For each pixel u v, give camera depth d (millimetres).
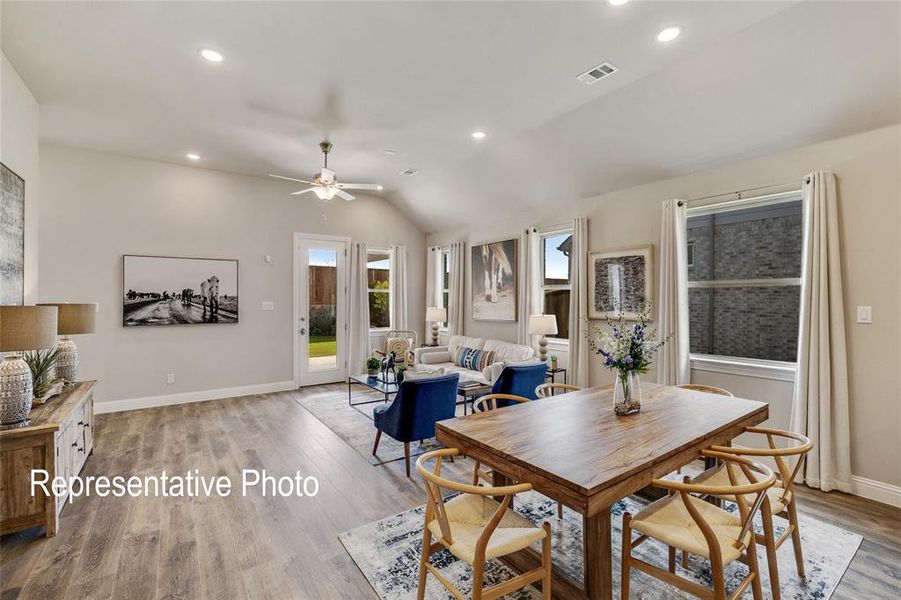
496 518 1554
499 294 6137
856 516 2686
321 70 3115
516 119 3969
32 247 3391
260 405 5387
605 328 4711
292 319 6309
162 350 5359
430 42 2770
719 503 2361
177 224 5418
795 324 3451
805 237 3154
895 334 2830
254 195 5992
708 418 2275
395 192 6793
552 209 5410
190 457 3680
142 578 2107
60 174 4758
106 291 5004
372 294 7168
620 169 4316
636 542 1997
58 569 2168
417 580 2102
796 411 3172
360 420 4766
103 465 3494
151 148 4816
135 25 2602
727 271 3852
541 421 2227
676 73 3088
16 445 2391
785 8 2439
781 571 2166
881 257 2889
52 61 2990
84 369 4910
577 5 2404
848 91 2781
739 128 3354
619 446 1853
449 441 2104
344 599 1978
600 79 3232
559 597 1879
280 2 2393
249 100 3600
